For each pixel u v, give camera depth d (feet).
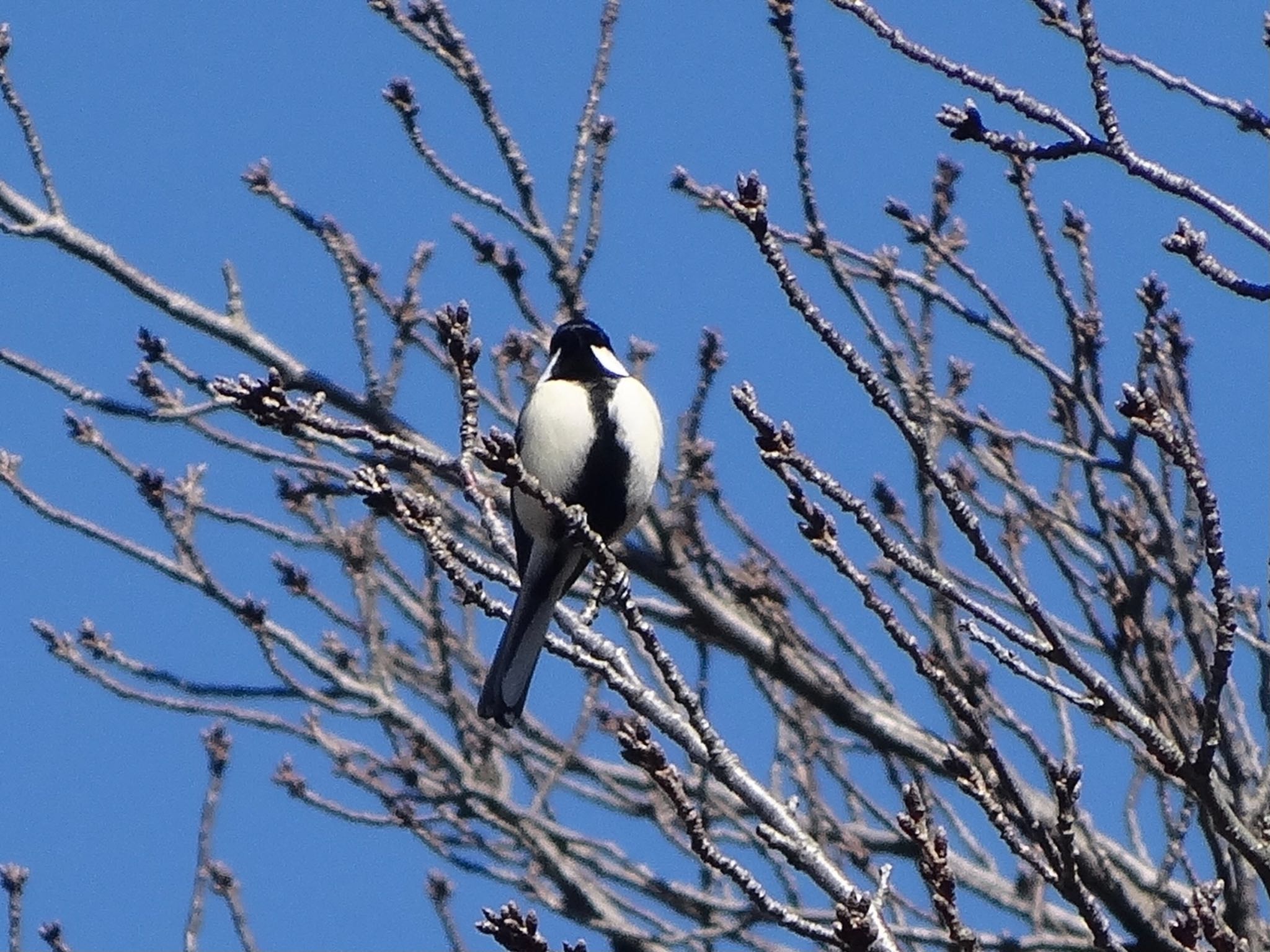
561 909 37.17
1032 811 24.99
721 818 38.01
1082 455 33.30
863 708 37.32
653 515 38.73
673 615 38.27
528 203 39.14
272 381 24.61
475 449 26.03
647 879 37.58
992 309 35.63
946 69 25.70
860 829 37.06
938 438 35.35
